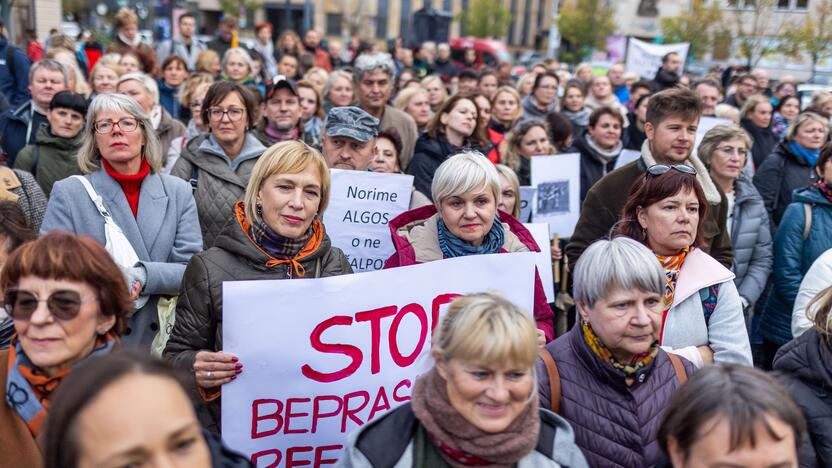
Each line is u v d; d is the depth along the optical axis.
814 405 2.62
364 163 4.76
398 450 2.12
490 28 47.84
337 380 2.84
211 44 12.62
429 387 2.14
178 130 6.51
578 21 35.16
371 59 6.31
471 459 2.06
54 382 2.24
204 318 2.88
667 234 3.25
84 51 12.54
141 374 1.54
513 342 2.00
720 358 3.16
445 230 3.50
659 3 37.06
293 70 11.39
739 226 5.04
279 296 2.75
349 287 2.84
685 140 3.99
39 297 2.20
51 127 4.99
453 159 3.43
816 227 4.72
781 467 1.84
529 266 3.13
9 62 8.80
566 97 9.52
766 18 22.66
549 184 6.12
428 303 2.97
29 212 4.16
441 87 9.50
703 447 1.87
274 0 48.69
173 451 1.53
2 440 2.21
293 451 2.83
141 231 3.64
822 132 6.25
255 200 2.98
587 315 2.63
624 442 2.55
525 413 2.10
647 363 2.61
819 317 2.67
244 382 2.74
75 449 1.48
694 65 26.28
